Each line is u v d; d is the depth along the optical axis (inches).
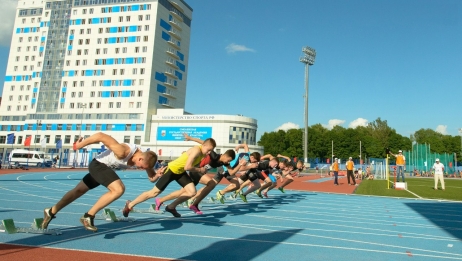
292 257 179.3
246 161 392.5
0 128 2797.7
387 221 318.7
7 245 174.7
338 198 538.0
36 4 2859.3
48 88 2672.2
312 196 563.2
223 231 239.1
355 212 375.2
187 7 2888.8
